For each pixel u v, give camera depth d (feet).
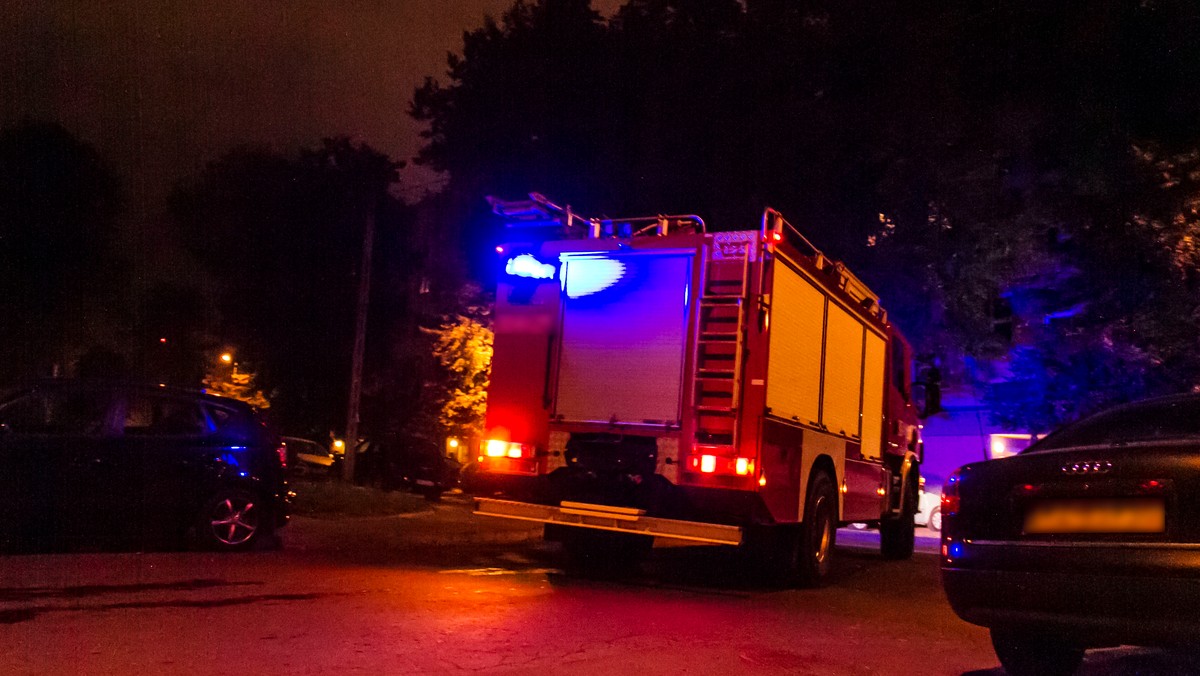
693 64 63.21
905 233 64.69
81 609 21.61
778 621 24.80
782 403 29.14
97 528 31.89
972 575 17.51
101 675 16.02
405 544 41.47
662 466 28.35
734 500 27.55
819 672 19.06
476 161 71.15
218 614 21.56
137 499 31.96
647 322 29.35
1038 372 68.85
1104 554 15.69
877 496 40.01
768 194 61.57
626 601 26.89
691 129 62.75
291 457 79.97
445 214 74.38
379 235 109.19
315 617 21.62
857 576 36.40
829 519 33.42
